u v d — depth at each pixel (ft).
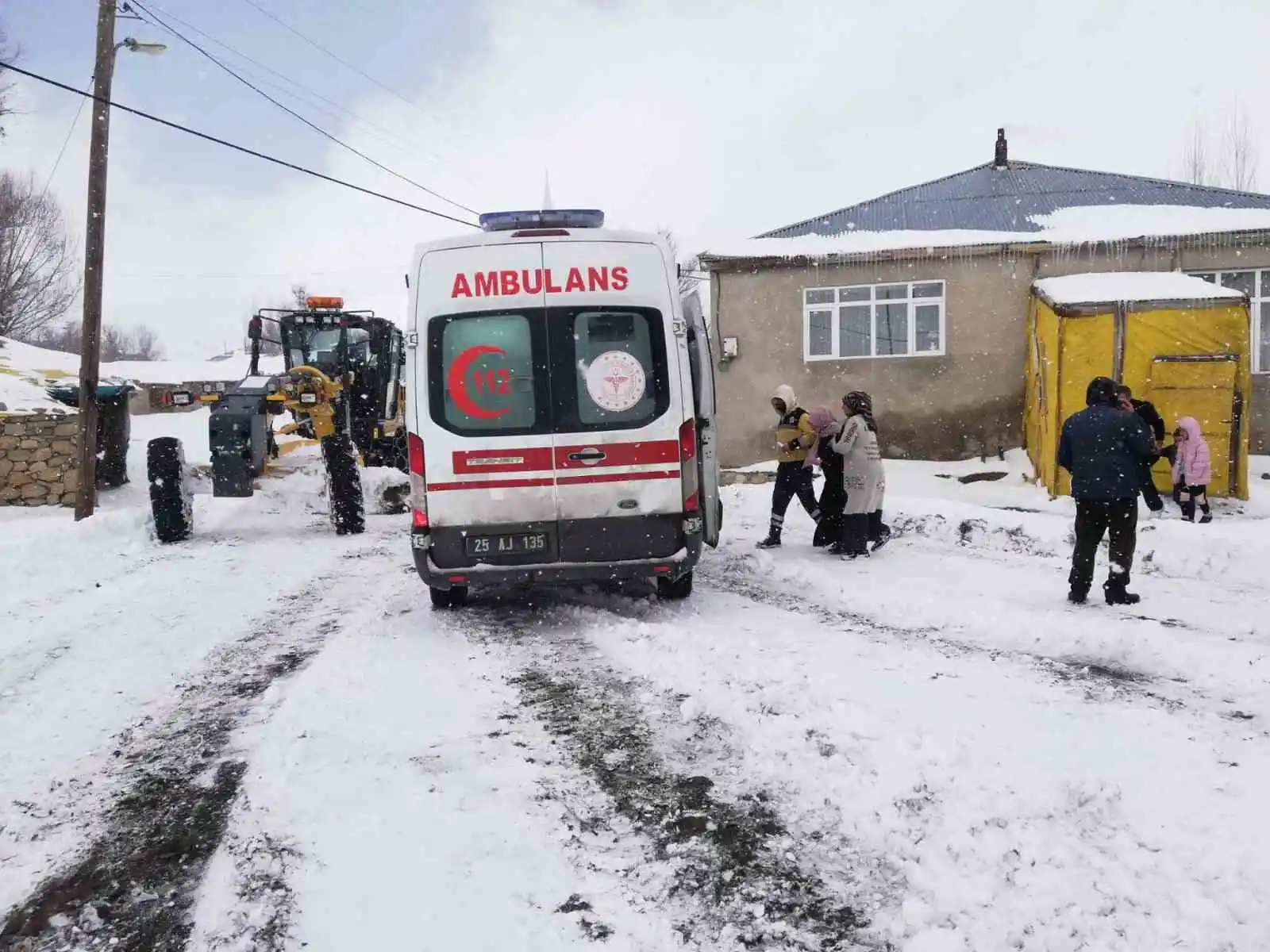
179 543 33.24
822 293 53.42
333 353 43.57
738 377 54.29
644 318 20.48
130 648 18.81
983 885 8.93
